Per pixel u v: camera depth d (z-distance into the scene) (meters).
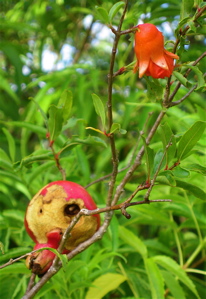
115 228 0.91
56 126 0.78
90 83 1.35
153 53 0.72
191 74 0.80
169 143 0.71
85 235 0.74
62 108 0.77
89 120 1.36
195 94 1.10
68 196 0.74
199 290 1.01
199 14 0.73
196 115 1.00
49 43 1.96
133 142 1.37
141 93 1.27
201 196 0.73
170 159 0.73
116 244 0.90
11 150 0.96
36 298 0.83
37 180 1.05
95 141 0.78
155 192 1.00
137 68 0.73
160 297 0.86
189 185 0.72
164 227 1.29
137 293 0.94
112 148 0.74
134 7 1.25
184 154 0.73
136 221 1.01
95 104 0.74
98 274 0.90
